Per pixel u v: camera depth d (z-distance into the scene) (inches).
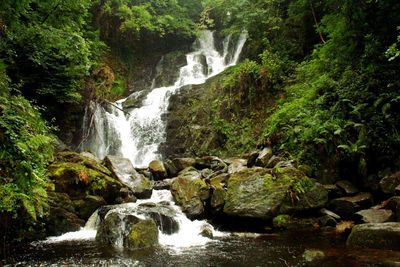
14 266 265.1
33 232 341.7
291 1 754.2
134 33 989.2
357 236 286.5
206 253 292.4
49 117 670.5
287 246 303.9
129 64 1010.1
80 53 570.6
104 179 426.6
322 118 455.5
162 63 1043.3
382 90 423.5
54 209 364.5
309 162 448.1
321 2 674.2
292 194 377.7
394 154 388.5
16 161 248.2
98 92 753.0
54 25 561.0
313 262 246.5
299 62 725.3
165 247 313.4
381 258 241.3
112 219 337.4
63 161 441.1
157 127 797.2
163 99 836.0
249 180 397.7
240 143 652.7
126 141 778.2
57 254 293.7
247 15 777.6
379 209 339.3
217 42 1086.4
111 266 262.7
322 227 361.4
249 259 273.0
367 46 452.8
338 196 405.1
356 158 410.3
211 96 776.9
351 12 486.9
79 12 593.9
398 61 429.1
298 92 586.9
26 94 602.2
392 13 450.6
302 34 738.8
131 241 313.7
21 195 251.0
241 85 706.8
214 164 550.9
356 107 421.4
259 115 667.4
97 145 737.0
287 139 497.4
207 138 706.2
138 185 467.2
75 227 376.2
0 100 274.4
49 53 565.0
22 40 500.1
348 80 471.8
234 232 369.4
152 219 341.4
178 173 546.6
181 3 1112.8
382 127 402.0
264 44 781.3
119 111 811.4
